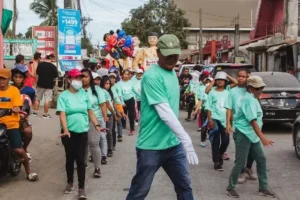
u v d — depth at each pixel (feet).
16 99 23.49
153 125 14.90
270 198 21.61
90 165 28.53
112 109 29.96
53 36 64.28
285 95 39.75
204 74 39.17
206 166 28.35
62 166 28.30
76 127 21.22
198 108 34.68
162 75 14.67
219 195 22.06
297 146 30.71
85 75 25.99
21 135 25.29
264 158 21.57
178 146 15.24
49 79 47.37
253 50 98.48
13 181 24.54
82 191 21.35
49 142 35.65
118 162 29.60
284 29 92.27
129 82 40.81
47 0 143.43
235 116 21.42
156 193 22.34
